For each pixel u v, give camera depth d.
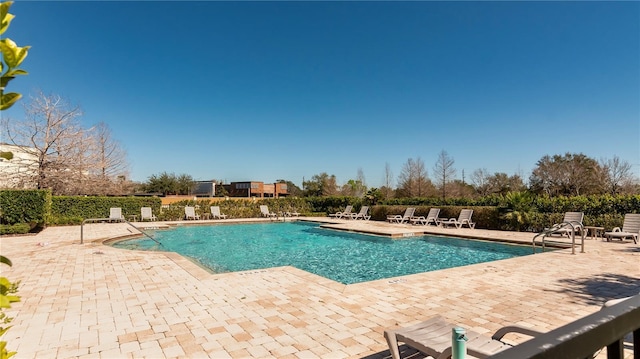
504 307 5.14
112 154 30.50
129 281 6.74
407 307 5.15
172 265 8.26
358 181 45.81
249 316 4.80
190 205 24.03
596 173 31.83
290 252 12.78
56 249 10.75
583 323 1.00
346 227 17.81
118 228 17.55
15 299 1.01
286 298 5.61
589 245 11.02
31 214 15.77
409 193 36.59
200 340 4.02
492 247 12.98
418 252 12.59
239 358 3.59
